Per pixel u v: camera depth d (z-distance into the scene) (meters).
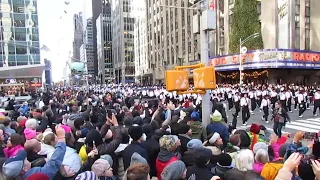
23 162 3.33
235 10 41.34
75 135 6.24
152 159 4.79
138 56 103.25
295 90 24.25
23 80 49.06
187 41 56.25
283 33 37.44
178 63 60.69
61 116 9.03
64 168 3.61
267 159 4.00
